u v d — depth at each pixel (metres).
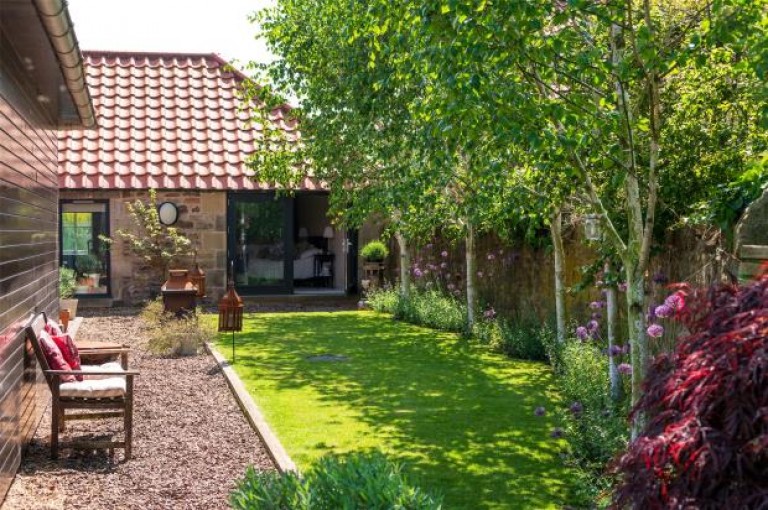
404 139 11.30
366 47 11.71
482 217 11.70
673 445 3.13
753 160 7.18
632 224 6.16
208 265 19.84
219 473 6.65
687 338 3.62
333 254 23.56
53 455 6.97
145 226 19.28
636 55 5.73
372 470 4.54
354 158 13.98
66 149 19.50
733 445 3.08
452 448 7.38
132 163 19.38
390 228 14.35
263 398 9.34
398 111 11.11
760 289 3.49
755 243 6.09
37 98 8.47
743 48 5.88
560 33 5.85
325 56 13.09
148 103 21.16
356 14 9.05
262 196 20.25
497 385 10.17
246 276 20.30
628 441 6.22
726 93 7.59
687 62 6.20
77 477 6.53
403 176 11.34
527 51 5.78
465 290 16.12
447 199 11.91
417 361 11.92
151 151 19.89
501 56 5.69
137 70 22.12
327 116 13.55
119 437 7.74
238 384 9.88
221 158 20.16
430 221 13.19
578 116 5.96
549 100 5.81
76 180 18.77
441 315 15.44
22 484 6.34
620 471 3.56
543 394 9.62
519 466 6.86
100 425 8.17
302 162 15.49
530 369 11.29
